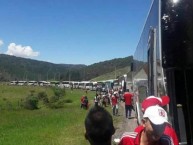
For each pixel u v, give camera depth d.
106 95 22.91
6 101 32.66
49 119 16.89
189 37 3.92
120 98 25.64
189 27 3.92
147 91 5.12
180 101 4.05
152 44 4.41
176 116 3.94
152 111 2.15
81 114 18.83
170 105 3.90
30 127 14.13
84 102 23.64
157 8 4.09
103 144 1.83
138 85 7.57
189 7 3.93
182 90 4.07
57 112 21.56
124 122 13.65
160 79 4.04
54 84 72.50
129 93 14.29
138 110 7.49
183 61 3.92
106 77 88.06
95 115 1.83
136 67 8.65
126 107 14.32
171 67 3.93
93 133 1.82
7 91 50.16
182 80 4.07
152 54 4.41
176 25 3.94
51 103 27.94
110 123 1.83
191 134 3.97
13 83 81.94
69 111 21.80
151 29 4.52
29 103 26.91
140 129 2.31
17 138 10.93
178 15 3.94
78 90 56.06
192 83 4.06
